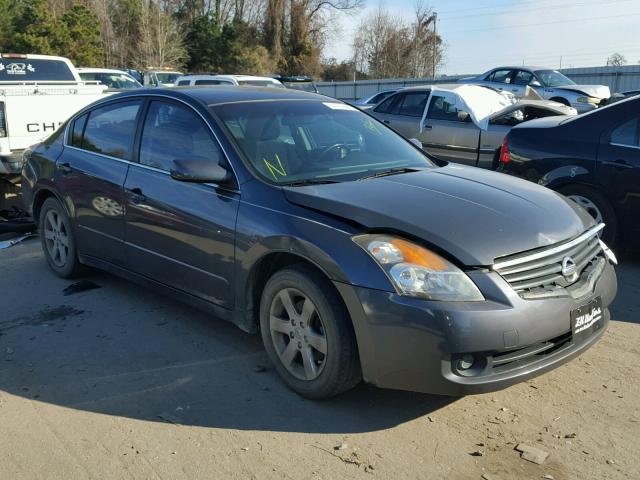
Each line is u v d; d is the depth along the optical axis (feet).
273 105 15.02
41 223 19.20
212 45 174.09
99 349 14.11
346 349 10.89
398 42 174.50
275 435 10.74
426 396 11.92
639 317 15.71
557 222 11.70
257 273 12.48
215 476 9.68
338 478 9.57
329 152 14.17
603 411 11.34
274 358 12.32
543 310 10.44
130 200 15.20
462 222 10.96
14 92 26.55
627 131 19.39
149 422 11.19
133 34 170.19
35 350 14.11
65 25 138.21
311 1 176.55
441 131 33.42
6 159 26.43
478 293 10.15
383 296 10.25
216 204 13.07
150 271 15.11
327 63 185.98
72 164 17.43
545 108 31.45
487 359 10.18
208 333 14.88
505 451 10.21
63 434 10.87
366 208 11.25
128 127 16.12
